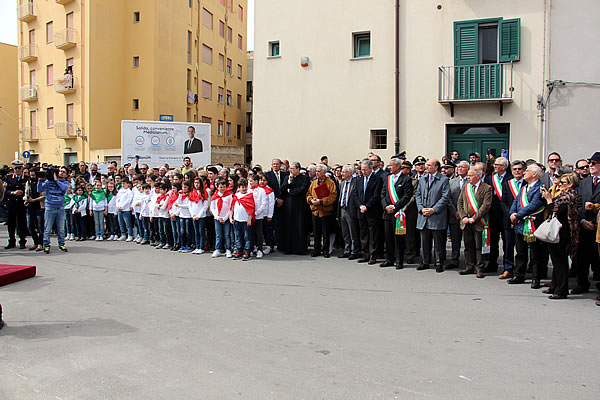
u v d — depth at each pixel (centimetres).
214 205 1037
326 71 1683
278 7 1745
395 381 405
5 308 636
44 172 1132
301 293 712
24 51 3362
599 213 666
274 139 1756
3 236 1428
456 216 902
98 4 3012
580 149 1406
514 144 1463
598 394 383
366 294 708
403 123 1579
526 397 378
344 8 1653
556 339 513
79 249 1154
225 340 508
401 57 1577
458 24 1509
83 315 602
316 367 436
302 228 1071
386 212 912
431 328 548
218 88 3978
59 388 397
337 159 1673
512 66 1453
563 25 1413
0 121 3912
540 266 750
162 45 3169
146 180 1298
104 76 3055
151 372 427
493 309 628
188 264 952
